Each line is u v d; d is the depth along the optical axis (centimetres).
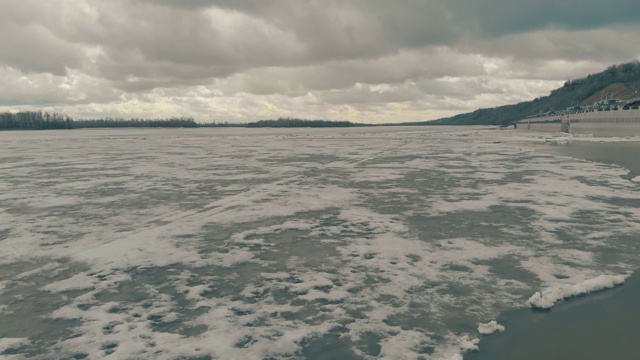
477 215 1170
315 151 3947
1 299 655
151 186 1759
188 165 2642
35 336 543
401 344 511
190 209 1295
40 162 2908
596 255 816
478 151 3681
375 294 657
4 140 7456
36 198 1497
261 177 2038
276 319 580
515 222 1084
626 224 1045
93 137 9162
